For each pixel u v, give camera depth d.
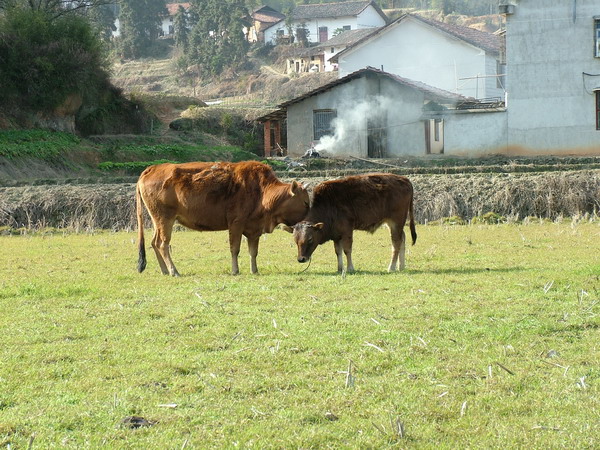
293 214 12.89
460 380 6.86
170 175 13.30
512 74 38.53
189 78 89.62
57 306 10.36
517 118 38.66
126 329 8.92
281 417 6.07
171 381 6.97
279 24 99.19
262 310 9.77
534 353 7.59
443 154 39.84
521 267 13.08
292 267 13.91
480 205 22.53
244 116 53.06
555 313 9.21
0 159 31.19
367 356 7.59
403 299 10.25
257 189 13.08
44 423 6.00
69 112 40.25
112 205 23.11
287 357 7.60
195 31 94.31
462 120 39.47
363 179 13.24
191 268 14.13
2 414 6.20
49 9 45.59
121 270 13.92
